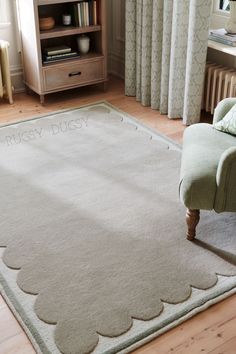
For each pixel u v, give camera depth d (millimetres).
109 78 4480
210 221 2496
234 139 2414
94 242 2348
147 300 2014
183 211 2576
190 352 1803
